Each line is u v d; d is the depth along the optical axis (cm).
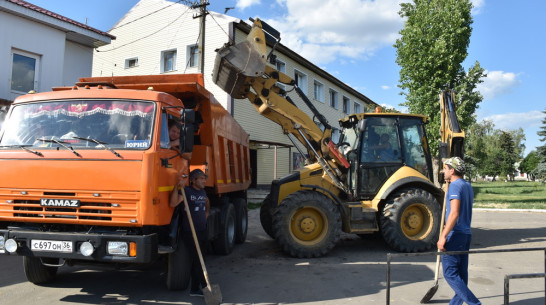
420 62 1597
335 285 522
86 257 395
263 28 686
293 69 2327
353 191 758
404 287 514
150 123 439
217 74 687
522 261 675
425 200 719
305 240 695
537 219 1272
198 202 471
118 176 407
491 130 6316
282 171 2330
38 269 499
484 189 3128
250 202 1639
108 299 462
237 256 709
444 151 770
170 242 450
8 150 434
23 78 1141
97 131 438
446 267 391
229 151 796
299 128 710
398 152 776
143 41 2088
